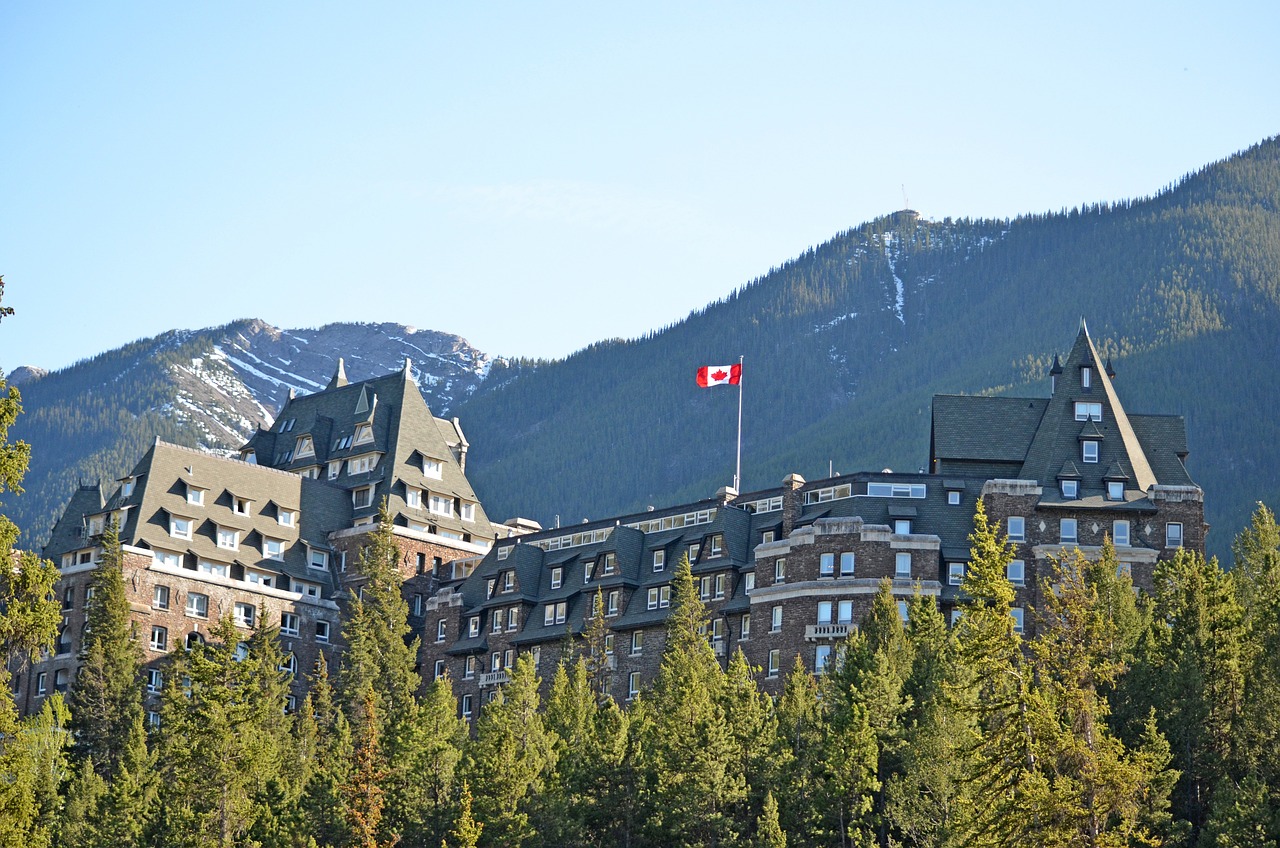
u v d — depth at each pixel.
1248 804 106.94
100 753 164.88
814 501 170.88
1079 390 170.88
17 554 76.62
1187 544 162.25
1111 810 95.75
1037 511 163.00
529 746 124.94
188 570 194.75
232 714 131.62
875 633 138.25
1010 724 97.56
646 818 119.62
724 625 170.12
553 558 190.62
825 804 114.38
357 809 121.62
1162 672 120.75
